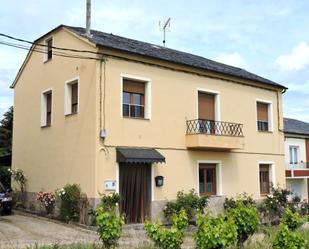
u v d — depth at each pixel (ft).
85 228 46.03
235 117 63.57
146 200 51.75
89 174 48.16
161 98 54.29
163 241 24.94
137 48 55.52
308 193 88.17
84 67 50.75
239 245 29.25
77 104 52.39
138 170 51.57
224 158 61.16
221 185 60.03
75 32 52.70
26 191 60.85
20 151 63.82
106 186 47.75
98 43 48.75
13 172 62.75
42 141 58.23
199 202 53.42
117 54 50.34
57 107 55.52
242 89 65.41
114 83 49.90
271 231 34.58
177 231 25.20
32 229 45.50
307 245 28.30
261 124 68.90
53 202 53.16
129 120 50.72
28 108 62.64
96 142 47.75
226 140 58.34
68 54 53.83
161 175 53.06
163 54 58.23
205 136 55.83
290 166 83.51
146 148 51.83
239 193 62.34
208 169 59.67
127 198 50.06
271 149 69.05
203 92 60.08
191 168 56.54
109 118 49.01
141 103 52.95
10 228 45.83
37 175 58.65
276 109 71.10
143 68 52.80
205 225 23.53
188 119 57.06
